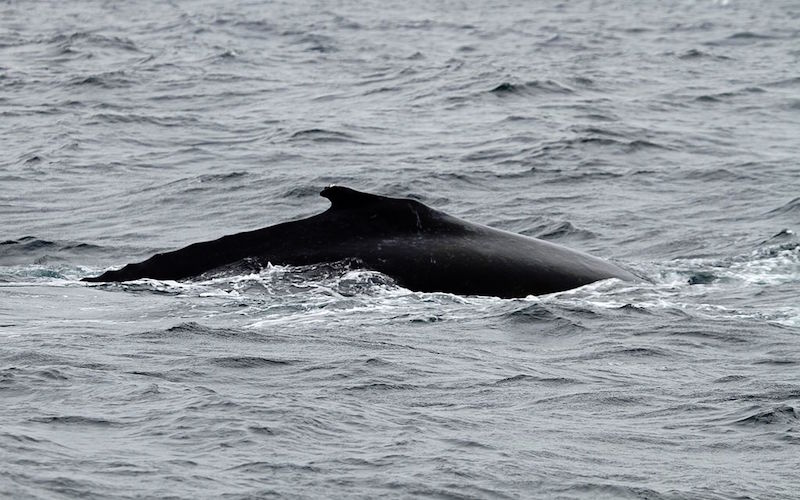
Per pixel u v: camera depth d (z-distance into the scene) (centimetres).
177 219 8544
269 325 5028
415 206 6041
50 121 12538
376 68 16750
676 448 3503
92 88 14588
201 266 5866
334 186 6084
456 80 15025
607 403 3991
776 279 6384
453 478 3139
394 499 2998
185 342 4616
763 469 3328
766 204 8781
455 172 9938
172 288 5697
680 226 8162
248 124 12356
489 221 8531
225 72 16138
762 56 18312
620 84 14988
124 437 3362
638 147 10994
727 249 7406
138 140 11538
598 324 5162
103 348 4481
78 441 3303
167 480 3030
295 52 18825
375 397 3947
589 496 3083
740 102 13738
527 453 3394
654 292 5903
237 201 9050
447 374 4281
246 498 2942
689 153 10856
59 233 8031
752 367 4534
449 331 5016
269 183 9525
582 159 10488
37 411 3578
